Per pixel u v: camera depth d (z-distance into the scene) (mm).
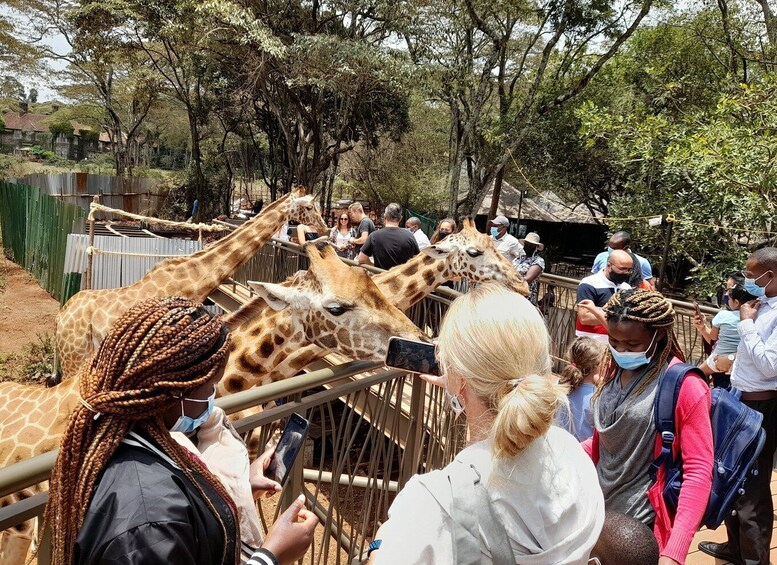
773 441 3549
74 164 54656
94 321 6633
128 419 1313
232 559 1410
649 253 13453
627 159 12438
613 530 1854
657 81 16656
